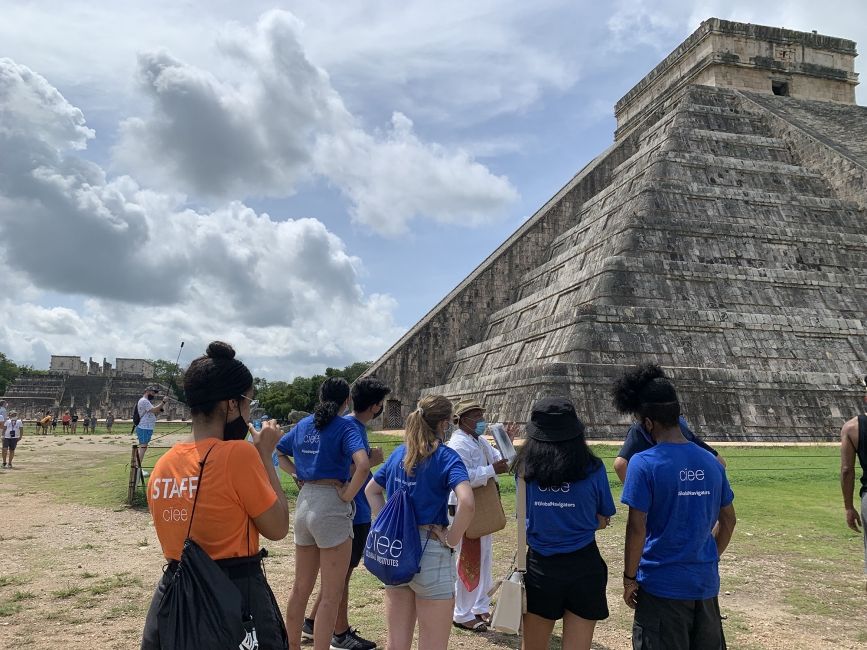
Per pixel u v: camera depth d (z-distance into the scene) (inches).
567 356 1213.1
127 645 299.3
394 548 226.7
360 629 327.9
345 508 278.7
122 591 381.7
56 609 349.1
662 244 1378.0
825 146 1625.2
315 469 278.2
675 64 2165.4
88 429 2785.4
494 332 1791.3
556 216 2001.7
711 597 208.2
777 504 621.3
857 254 1471.5
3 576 411.8
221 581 163.8
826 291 1393.9
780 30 2058.3
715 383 1186.0
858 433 291.4
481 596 343.3
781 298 1362.0
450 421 249.1
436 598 229.6
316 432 284.4
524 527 245.8
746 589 386.9
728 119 1782.7
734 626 327.9
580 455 237.3
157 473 178.2
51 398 4254.4
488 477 288.8
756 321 1295.5
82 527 568.4
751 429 1173.1
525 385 1207.6
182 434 2052.2
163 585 167.3
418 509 233.5
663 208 1428.4
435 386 1802.4
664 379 226.8
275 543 516.1
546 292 1557.6
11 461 1095.0
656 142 1785.2
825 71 2080.5
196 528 170.7
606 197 1788.9
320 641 268.4
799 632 320.8
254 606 173.3
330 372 3080.7
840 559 447.8
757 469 794.2
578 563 234.2
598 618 235.8
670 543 207.5
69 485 833.5
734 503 624.1
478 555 344.2
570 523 235.0
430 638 228.5
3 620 330.6
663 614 204.8
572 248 1649.9
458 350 1870.1
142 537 530.9
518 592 239.6
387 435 1352.1
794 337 1307.8
